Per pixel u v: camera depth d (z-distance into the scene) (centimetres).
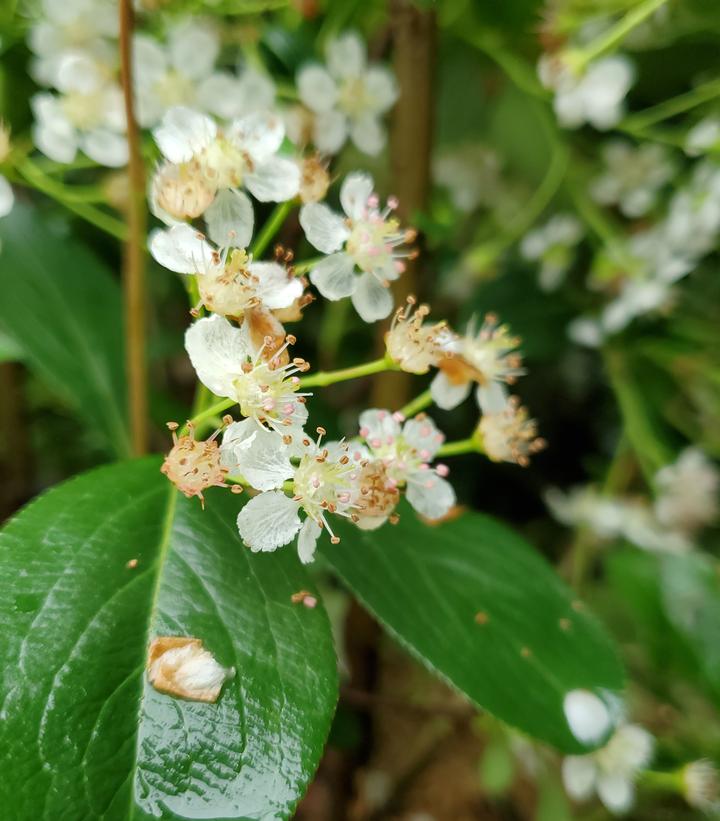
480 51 11
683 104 9
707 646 9
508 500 14
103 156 7
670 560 10
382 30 10
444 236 8
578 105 9
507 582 7
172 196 6
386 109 9
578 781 8
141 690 5
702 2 9
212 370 5
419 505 6
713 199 10
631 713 9
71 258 9
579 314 12
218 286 5
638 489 13
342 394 12
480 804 13
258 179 6
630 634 12
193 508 6
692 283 12
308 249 10
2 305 8
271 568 5
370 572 6
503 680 6
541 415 14
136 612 5
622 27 8
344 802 11
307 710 5
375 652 10
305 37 9
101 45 8
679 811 10
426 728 13
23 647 5
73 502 5
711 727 9
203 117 6
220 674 5
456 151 12
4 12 8
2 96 8
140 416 7
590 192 11
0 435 11
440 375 6
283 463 5
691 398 11
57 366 8
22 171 7
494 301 11
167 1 8
